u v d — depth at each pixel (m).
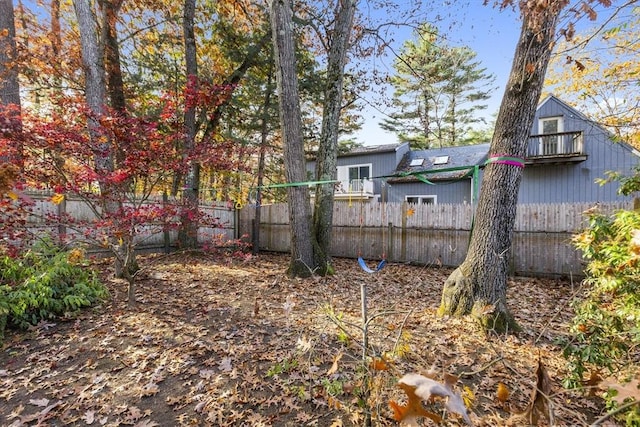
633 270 2.05
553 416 1.04
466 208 7.31
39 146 3.49
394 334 3.11
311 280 5.67
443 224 7.54
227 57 9.43
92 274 4.55
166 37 8.67
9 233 3.55
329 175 6.50
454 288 3.73
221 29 9.07
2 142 3.31
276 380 2.59
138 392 2.48
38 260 3.99
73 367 2.82
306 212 5.99
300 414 2.22
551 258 6.44
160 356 2.97
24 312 3.49
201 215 4.61
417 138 19.53
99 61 5.30
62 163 3.96
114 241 5.09
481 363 2.81
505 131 3.52
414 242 7.86
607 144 9.24
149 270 6.05
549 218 6.45
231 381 2.60
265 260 8.02
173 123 4.32
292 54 5.81
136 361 2.89
